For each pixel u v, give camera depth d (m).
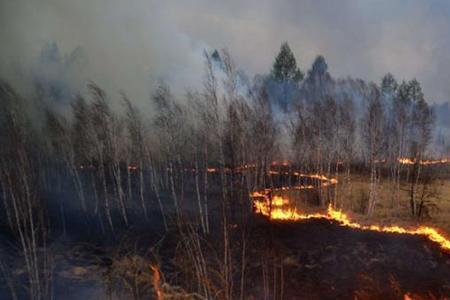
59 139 38.56
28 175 24.27
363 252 29.17
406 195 43.41
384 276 25.91
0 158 23.48
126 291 22.22
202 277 21.78
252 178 42.59
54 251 26.77
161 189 42.25
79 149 39.31
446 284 25.06
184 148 41.22
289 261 27.19
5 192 25.19
